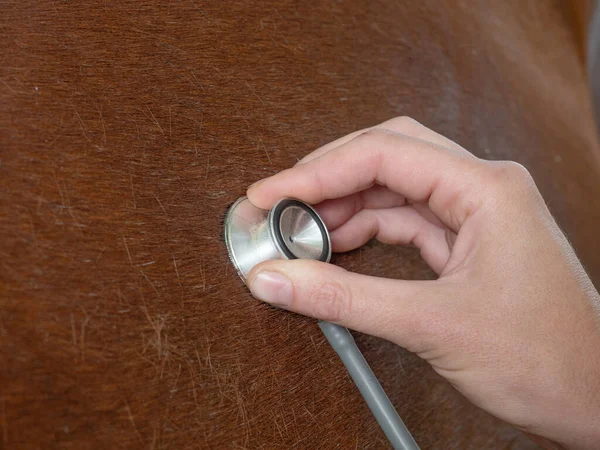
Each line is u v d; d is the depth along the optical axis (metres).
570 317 0.27
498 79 0.51
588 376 0.27
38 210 0.21
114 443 0.21
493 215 0.28
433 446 0.33
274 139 0.30
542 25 0.63
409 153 0.29
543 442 0.31
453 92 0.44
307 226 0.27
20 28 0.23
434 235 0.34
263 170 0.29
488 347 0.26
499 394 0.27
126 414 0.21
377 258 0.34
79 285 0.21
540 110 0.55
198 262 0.25
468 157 0.30
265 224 0.27
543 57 0.61
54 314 0.21
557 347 0.27
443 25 0.47
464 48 0.48
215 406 0.24
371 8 0.40
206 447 0.23
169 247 0.24
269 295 0.25
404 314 0.26
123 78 0.25
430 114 0.41
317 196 0.29
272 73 0.32
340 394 0.28
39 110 0.23
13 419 0.19
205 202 0.26
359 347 0.31
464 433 0.35
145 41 0.27
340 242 0.32
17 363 0.19
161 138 0.26
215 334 0.25
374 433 0.29
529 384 0.27
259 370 0.26
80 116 0.24
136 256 0.23
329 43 0.36
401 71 0.40
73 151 0.23
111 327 0.22
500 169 0.29
